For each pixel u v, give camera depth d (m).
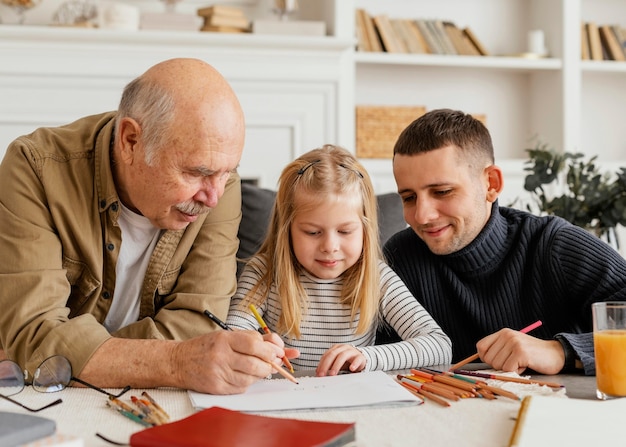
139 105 1.44
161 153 1.42
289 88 3.35
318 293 1.77
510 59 3.68
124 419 1.03
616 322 1.13
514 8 3.93
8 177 1.52
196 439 0.86
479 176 1.71
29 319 1.36
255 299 1.78
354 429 0.90
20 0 3.18
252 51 3.29
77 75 3.15
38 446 0.81
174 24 3.26
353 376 1.27
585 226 2.64
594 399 1.14
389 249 1.91
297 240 1.73
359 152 3.54
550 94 3.80
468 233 1.71
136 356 1.23
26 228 1.47
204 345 1.20
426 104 3.83
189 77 1.42
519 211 1.87
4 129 3.13
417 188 1.68
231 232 1.69
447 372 1.27
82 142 1.59
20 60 3.11
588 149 4.02
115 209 1.56
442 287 1.82
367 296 1.73
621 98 4.05
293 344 1.78
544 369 1.30
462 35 3.73
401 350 1.50
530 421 0.95
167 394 1.19
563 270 1.71
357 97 3.75
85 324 1.32
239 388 1.17
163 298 1.66
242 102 3.31
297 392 1.17
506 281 1.76
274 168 3.36
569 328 1.76
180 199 1.46
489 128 3.92
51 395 1.17
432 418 1.02
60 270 1.44
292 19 3.64
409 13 3.82
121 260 1.63
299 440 0.85
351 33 3.45
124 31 3.15
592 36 3.85
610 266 1.66
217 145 1.41
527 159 3.84
